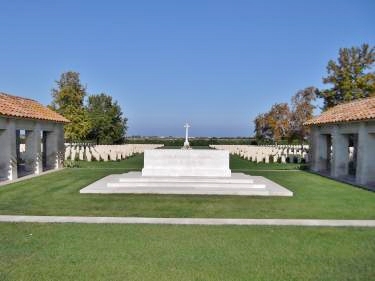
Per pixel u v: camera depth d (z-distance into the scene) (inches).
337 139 850.1
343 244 335.0
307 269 276.8
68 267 277.3
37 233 363.6
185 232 369.1
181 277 261.0
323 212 467.5
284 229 383.9
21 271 269.7
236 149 1721.2
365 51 1353.3
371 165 722.2
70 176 822.5
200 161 705.0
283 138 1873.8
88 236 353.4
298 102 1774.1
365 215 451.5
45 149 1039.6
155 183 643.5
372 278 261.4
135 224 399.9
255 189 609.0
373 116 655.1
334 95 1365.7
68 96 1603.1
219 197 568.7
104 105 2380.7
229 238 350.3
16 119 784.3
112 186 630.5
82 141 2011.6
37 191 615.5
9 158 756.0
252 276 263.4
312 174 896.9
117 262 287.7
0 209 473.1
